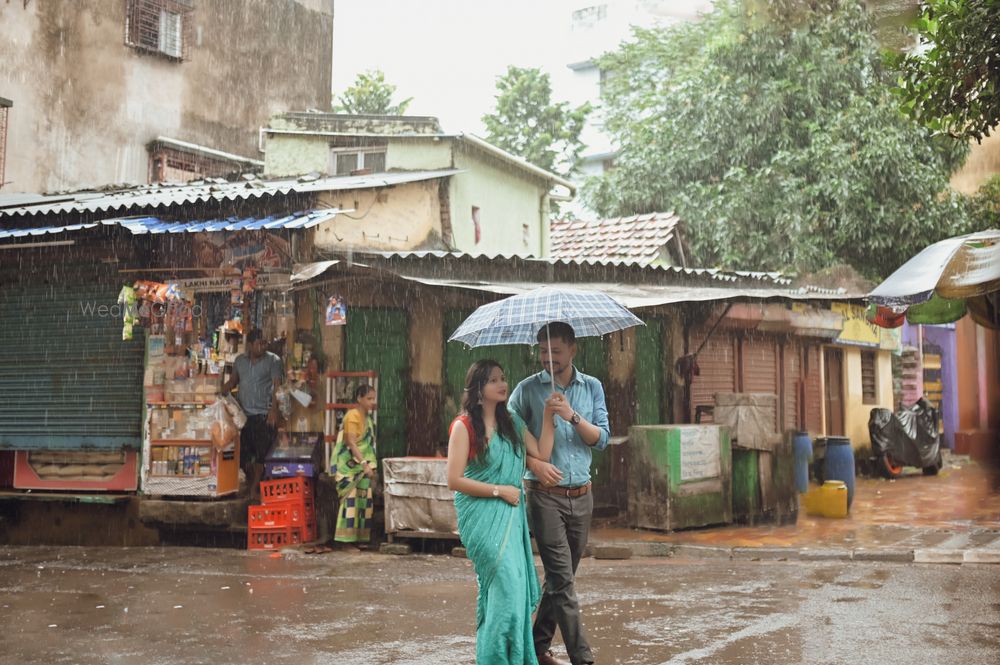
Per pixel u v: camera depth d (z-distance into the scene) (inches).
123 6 828.6
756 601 285.3
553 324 212.4
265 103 962.7
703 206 889.5
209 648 241.9
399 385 471.8
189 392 439.2
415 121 649.0
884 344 783.7
